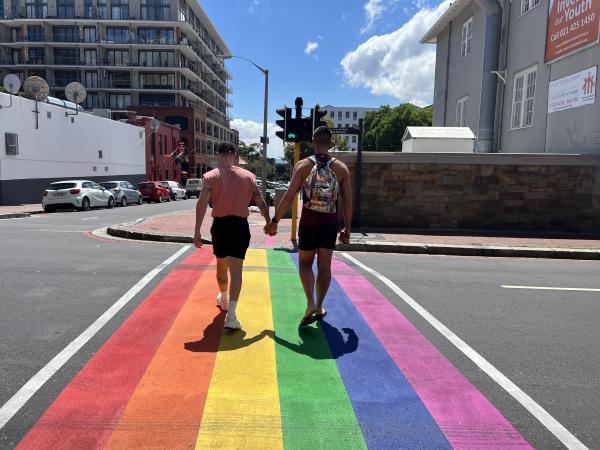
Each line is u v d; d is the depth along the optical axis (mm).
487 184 13375
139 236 11539
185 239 10961
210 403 3215
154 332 4582
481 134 19109
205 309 5340
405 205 13531
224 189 4547
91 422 2963
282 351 4180
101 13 65125
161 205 30141
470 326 5035
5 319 4898
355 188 13352
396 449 2750
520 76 17641
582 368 3998
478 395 3455
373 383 3604
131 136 41219
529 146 16750
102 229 13641
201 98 74375
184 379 3570
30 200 26531
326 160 4680
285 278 7090
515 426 3043
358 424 3006
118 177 38375
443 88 25875
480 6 20484
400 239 11352
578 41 13781
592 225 13367
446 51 25484
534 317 5402
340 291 6418
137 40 64875
